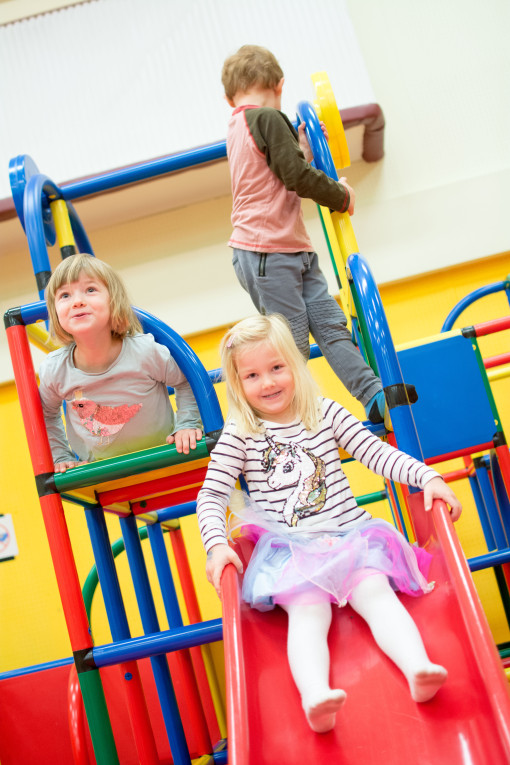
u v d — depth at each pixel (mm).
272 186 1591
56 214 1860
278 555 1096
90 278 1351
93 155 3207
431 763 822
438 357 1939
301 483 1172
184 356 1378
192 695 2180
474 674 905
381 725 880
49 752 2227
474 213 3275
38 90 3299
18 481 3246
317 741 879
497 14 3514
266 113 1573
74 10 3365
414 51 3529
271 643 1024
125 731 2248
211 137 3170
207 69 3266
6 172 3205
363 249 3279
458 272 3287
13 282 3490
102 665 1241
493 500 2568
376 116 3066
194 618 2469
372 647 992
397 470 1155
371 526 1094
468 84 3467
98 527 1570
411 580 1050
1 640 3123
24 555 3184
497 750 812
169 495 1872
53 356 1405
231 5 3320
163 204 3428
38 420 1341
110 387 1377
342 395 3174
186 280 3393
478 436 1901
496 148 3393
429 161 3404
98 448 1447
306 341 1551
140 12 3355
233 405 1246
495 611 3012
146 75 3285
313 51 3225
